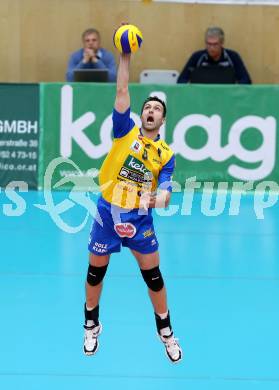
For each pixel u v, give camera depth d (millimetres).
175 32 42750
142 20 42625
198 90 36594
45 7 42531
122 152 16672
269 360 18391
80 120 36719
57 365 17875
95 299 17562
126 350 18844
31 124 36844
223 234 30078
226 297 22875
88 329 17688
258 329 20359
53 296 22562
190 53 42906
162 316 17438
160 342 19359
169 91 36562
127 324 20484
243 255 27281
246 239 29391
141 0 42406
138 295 22875
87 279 17422
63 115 36750
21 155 37031
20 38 42812
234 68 39875
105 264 17328
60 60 43062
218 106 36719
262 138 36906
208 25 42688
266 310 21859
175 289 23453
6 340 19234
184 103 36656
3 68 43125
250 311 21734
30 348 18797
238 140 36938
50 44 42906
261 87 36562
